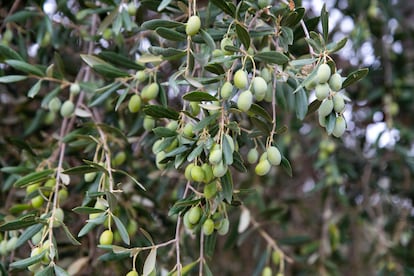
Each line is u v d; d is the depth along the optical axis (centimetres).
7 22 120
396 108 161
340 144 163
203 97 91
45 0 119
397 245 160
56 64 118
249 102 88
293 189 193
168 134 95
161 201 141
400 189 168
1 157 129
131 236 116
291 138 167
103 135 109
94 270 129
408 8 192
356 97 175
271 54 90
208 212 96
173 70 127
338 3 166
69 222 120
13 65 107
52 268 93
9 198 124
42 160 117
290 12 96
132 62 106
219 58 91
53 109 112
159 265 128
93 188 104
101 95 108
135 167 131
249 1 97
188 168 93
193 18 93
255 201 154
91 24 125
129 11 112
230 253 195
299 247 172
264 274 126
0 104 144
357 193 175
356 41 156
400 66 173
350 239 185
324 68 87
